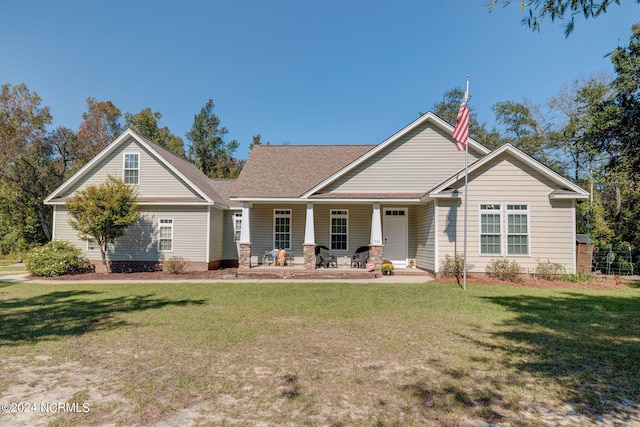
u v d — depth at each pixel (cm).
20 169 3181
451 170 1656
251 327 695
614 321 746
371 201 1585
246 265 1664
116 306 914
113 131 4097
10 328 694
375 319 760
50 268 1578
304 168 1956
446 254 1419
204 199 1800
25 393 407
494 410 372
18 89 3241
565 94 2895
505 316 789
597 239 1917
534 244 1384
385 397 398
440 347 573
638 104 683
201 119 5047
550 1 424
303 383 434
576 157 2781
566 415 364
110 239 1681
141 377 451
